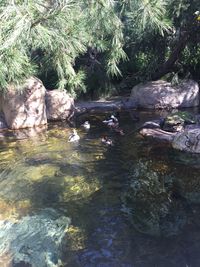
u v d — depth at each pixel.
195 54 5.35
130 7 2.96
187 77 5.30
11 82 3.89
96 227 2.37
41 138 3.94
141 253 2.13
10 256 2.12
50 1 2.45
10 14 1.93
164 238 2.24
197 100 4.99
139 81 5.50
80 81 4.81
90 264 2.05
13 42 1.96
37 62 4.45
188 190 2.78
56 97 4.52
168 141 3.67
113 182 2.92
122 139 3.81
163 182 2.90
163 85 4.95
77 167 3.20
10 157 3.45
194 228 2.33
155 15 3.11
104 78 5.19
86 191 2.80
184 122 4.02
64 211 2.55
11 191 2.83
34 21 2.14
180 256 2.10
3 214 2.52
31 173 3.12
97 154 3.46
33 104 4.29
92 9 2.65
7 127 4.30
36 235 2.30
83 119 4.53
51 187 2.88
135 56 5.47
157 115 4.57
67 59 4.14
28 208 2.60
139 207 2.57
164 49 5.17
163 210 2.53
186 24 4.66
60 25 2.39
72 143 3.75
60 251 2.16
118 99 5.16
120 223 2.40
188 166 3.15
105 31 3.87
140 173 3.05
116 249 2.16
